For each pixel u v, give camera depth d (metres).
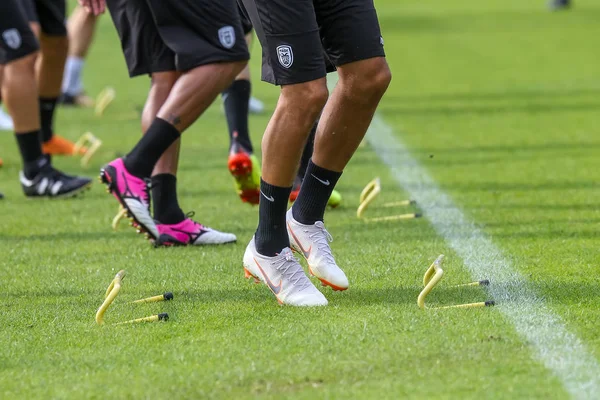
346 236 17.39
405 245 16.55
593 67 47.38
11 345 11.67
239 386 10.05
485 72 46.38
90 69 49.28
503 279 14.12
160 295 13.62
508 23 71.50
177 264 15.70
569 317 12.12
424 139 28.83
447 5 89.56
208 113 34.84
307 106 12.42
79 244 17.45
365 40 12.69
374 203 20.48
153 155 16.31
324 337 11.48
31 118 21.58
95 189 22.95
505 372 10.23
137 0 16.77
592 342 11.16
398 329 11.70
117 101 38.53
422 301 12.54
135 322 12.45
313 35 12.25
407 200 20.64
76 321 12.62
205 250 16.72
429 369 10.35
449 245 16.45
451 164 24.86
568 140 28.08
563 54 52.88
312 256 13.52
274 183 12.90
